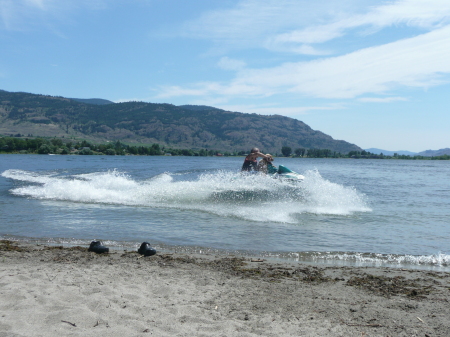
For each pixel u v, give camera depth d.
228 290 4.62
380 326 3.63
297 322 3.67
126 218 9.38
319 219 9.62
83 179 18.05
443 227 8.95
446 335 3.44
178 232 8.00
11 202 11.60
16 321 3.30
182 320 3.56
